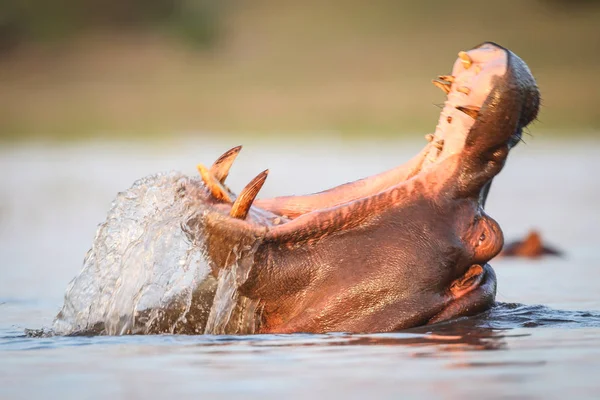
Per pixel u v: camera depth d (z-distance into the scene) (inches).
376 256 1160.2
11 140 7204.7
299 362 1006.4
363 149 5748.0
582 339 1111.0
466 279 1195.9
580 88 7253.9
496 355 1026.7
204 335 1165.1
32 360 1052.5
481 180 1185.4
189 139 6855.3
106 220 1202.6
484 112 1152.8
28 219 3181.6
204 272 1191.6
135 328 1206.3
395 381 917.8
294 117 7504.9
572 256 2226.9
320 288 1159.0
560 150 5610.2
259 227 1139.9
